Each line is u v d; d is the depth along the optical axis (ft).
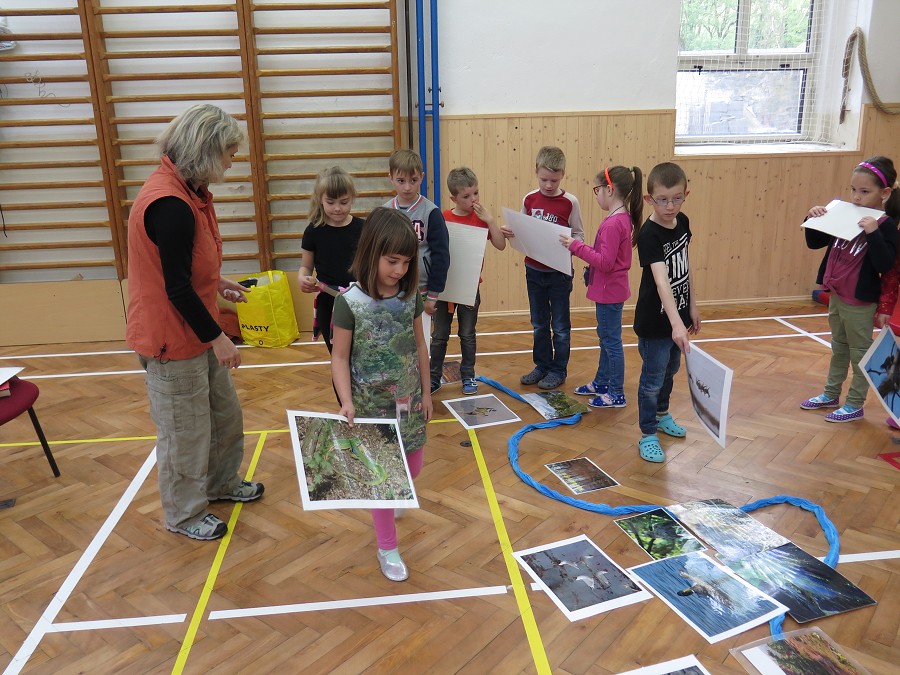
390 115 15.07
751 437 9.39
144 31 13.92
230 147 6.39
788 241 16.61
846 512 7.49
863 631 5.70
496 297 16.16
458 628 5.84
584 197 15.76
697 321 8.70
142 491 8.34
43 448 8.75
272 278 14.40
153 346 6.54
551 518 7.50
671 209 7.76
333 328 6.10
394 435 6.01
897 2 15.51
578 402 10.69
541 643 5.65
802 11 16.58
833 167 16.21
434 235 9.23
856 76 16.10
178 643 5.74
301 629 5.88
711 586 6.29
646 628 5.79
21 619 6.08
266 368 12.83
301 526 7.51
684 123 16.87
